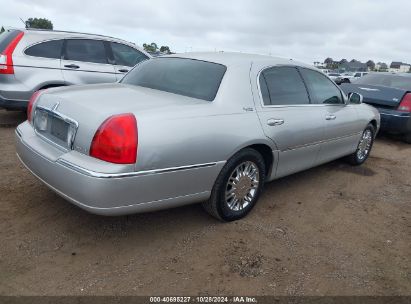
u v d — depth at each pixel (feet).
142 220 11.96
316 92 15.46
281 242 11.48
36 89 21.16
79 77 22.47
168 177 9.82
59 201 12.66
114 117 9.18
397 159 22.65
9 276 8.96
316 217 13.48
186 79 12.26
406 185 17.85
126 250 10.36
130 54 25.07
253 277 9.71
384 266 10.77
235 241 11.25
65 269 9.39
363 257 11.13
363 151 20.20
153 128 9.46
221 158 10.91
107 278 9.20
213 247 10.83
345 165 20.24
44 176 10.30
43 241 10.43
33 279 8.94
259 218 12.90
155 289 8.96
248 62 12.84
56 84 21.77
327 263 10.63
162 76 12.84
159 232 11.37
